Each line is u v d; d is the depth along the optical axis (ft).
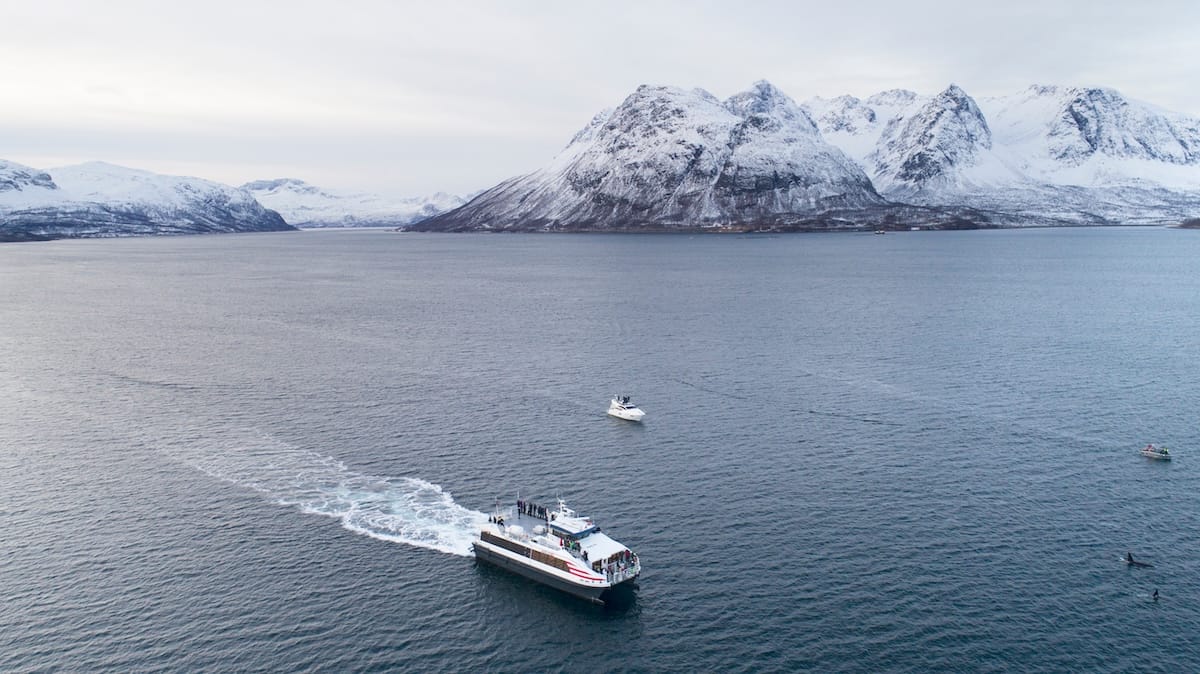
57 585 235.61
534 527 261.44
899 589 232.12
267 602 228.43
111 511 282.77
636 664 203.31
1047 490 297.94
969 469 318.65
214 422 380.58
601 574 232.73
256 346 568.00
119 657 204.33
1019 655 203.72
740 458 332.39
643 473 316.81
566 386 446.19
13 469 320.70
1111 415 385.09
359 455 336.49
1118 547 255.29
